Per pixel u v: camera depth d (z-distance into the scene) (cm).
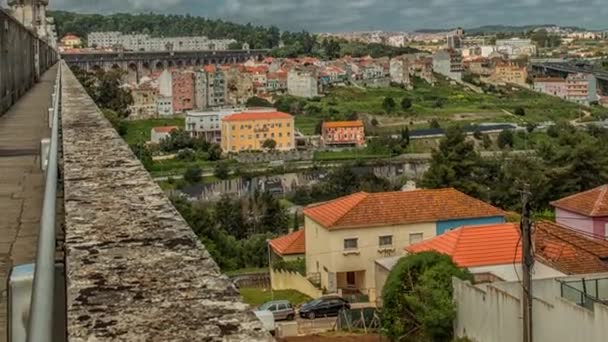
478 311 1452
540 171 3847
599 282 1423
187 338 134
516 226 2050
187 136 8338
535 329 1305
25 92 1998
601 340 1156
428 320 1542
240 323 142
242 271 3130
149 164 7169
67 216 253
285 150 8719
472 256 1898
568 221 2747
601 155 3797
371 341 1711
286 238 2934
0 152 842
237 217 4750
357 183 6438
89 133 583
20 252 393
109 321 143
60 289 188
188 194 6650
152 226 235
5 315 277
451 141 4225
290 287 2659
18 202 545
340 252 2377
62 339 160
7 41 1524
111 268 183
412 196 2564
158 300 157
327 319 1942
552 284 1412
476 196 3994
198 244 210
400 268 1638
